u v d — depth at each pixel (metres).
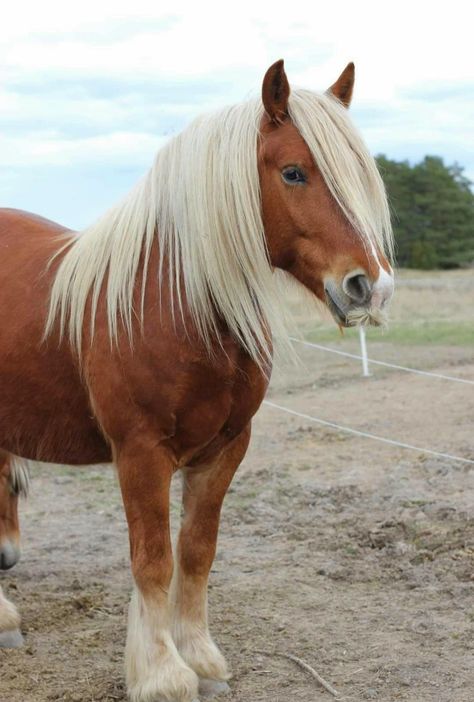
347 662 3.89
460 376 11.32
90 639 4.21
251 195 3.21
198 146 3.33
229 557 5.39
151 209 3.43
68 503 6.89
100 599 4.74
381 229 3.21
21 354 3.64
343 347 14.78
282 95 3.19
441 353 13.68
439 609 4.46
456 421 8.74
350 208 3.06
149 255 3.40
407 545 5.34
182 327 3.27
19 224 4.18
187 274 3.28
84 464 3.87
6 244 4.04
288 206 3.16
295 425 9.16
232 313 3.27
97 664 3.93
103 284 3.45
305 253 3.16
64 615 4.51
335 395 10.70
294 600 4.66
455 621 4.29
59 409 3.65
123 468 3.39
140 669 3.43
